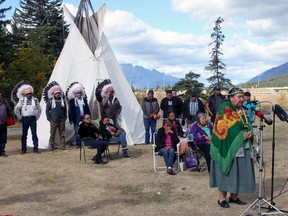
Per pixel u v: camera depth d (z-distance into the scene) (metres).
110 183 5.90
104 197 5.20
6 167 7.07
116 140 7.73
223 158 4.27
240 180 4.33
